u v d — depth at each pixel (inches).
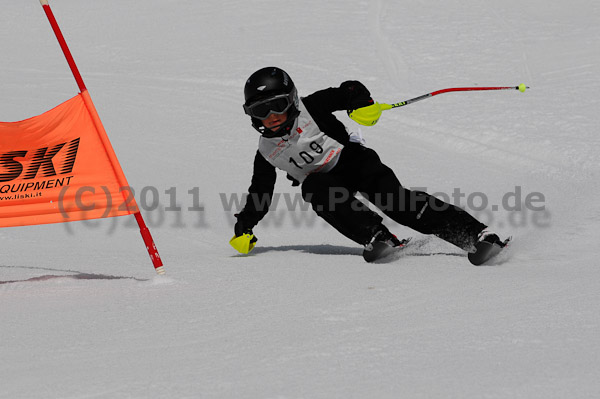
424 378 210.8
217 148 912.3
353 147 423.2
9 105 1161.4
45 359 241.4
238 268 395.5
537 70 1145.4
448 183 741.3
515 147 842.8
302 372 220.2
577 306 283.4
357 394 201.2
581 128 874.8
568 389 198.4
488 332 253.6
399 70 1205.7
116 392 208.8
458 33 1371.8
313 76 1207.6
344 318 280.5
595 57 1175.6
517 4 1535.4
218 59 1360.7
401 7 1572.3
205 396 203.9
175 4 1780.3
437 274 359.9
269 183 445.7
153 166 847.1
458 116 956.0
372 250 394.6
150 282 359.9
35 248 527.8
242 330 268.7
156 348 250.1
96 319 290.4
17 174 367.6
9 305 321.4
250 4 1715.1
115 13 1766.7
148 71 1332.4
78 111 366.6
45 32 1669.5
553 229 502.6
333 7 1622.8
